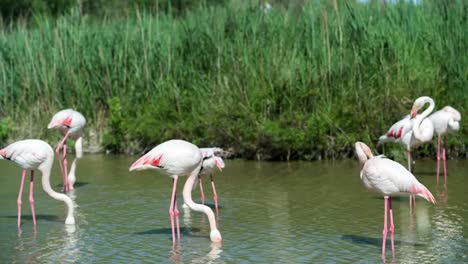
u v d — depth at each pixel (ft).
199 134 53.62
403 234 28.81
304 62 53.83
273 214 33.04
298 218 32.12
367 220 31.53
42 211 34.35
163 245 27.50
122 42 59.26
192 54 57.11
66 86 59.52
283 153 51.34
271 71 54.03
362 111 51.52
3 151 31.55
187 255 25.98
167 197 37.70
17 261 25.36
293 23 56.13
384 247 25.72
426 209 33.63
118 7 86.22
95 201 36.73
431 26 53.47
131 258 25.66
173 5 84.79
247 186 40.57
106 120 58.95
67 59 59.67
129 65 58.95
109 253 26.37
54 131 58.95
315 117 50.88
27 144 30.99
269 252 26.25
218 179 43.11
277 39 55.31
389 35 53.01
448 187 39.01
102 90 59.11
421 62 53.06
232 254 26.05
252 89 53.88
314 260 25.08
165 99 56.24
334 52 53.26
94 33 60.18
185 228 30.48
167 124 54.29
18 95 61.00
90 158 54.19
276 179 42.70
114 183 42.32
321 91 52.80
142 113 56.70
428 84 51.47
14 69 61.72
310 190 38.96
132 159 53.21
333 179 42.27
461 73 51.39
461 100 51.39
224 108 53.16
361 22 53.42
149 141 55.26
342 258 25.30
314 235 28.84
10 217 32.96
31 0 96.68
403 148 49.60
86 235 29.27
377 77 52.08
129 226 30.94
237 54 55.47
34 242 28.12
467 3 52.90
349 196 37.11
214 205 35.40
